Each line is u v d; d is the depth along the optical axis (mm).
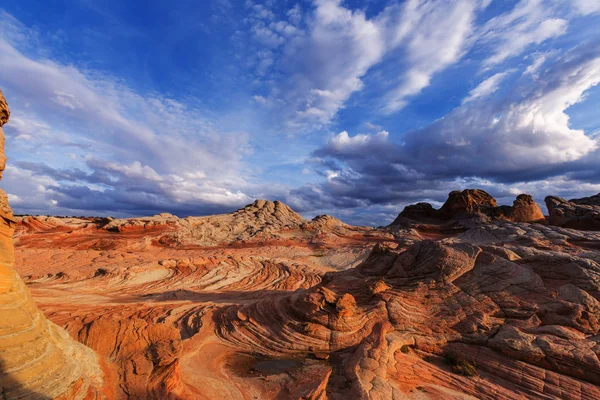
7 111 7809
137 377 9602
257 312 18391
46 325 8367
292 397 11250
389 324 16688
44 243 45875
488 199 69938
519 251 20812
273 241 61812
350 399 11234
